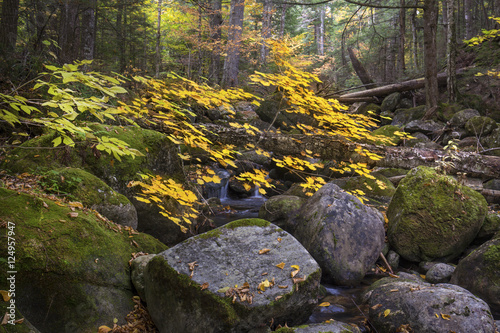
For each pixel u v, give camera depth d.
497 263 3.35
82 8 11.41
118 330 2.48
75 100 1.77
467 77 11.77
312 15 33.31
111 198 3.51
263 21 22.02
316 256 3.98
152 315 2.60
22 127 4.76
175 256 2.67
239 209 7.26
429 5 9.59
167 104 3.53
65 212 2.76
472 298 2.73
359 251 3.95
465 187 4.65
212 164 8.71
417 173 4.71
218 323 2.30
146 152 4.51
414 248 4.37
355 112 12.40
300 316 2.68
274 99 11.25
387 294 3.07
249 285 2.47
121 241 3.15
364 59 20.23
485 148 7.91
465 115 9.16
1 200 2.49
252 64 19.69
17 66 5.91
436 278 3.84
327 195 4.38
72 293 2.42
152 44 18.50
